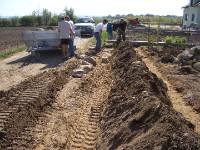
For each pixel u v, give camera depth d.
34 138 7.20
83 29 28.31
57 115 8.61
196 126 8.12
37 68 14.71
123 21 22.27
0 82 12.16
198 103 9.80
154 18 61.97
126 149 5.89
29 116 8.28
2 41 26.30
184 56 16.97
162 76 13.83
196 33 29.69
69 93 10.52
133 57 13.49
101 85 11.65
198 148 5.23
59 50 18.48
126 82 9.77
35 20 48.16
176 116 6.59
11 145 6.83
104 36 25.80
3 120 8.02
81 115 8.73
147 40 25.14
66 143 7.07
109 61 16.09
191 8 42.00
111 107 8.45
